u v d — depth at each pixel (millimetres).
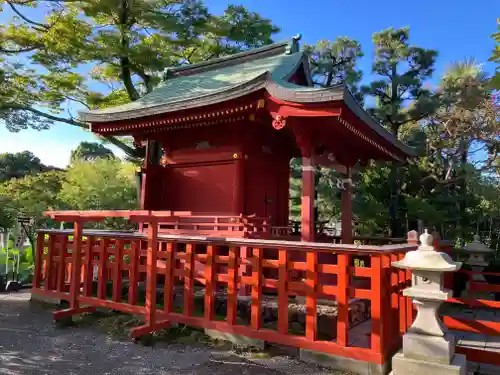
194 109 8234
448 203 17688
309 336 5234
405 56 18016
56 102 16297
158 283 9289
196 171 10070
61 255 8461
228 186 9469
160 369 5074
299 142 7773
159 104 8695
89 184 19797
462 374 4113
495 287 8266
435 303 4285
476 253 10062
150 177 10406
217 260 6250
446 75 18141
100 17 16375
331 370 5027
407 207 16953
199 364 5242
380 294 4797
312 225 7727
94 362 5312
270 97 7141
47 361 5336
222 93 7641
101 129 10008
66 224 19609
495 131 17078
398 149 10977
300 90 6758
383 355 4738
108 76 17656
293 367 5125
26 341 6246
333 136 8844
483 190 17547
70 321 7250
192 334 6336
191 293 6422
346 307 5000
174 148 10508
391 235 17688
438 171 18750
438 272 4230
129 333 6465
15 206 16500
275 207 10531
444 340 4152
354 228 19719
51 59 15117
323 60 18953
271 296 7910
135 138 10797
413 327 4387
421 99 17219
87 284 7703
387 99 19062
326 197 18469
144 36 15852
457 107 17984
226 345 5941
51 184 18844
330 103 6484
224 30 16969
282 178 10922
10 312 8289
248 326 5852
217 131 9594
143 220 6383
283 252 5523
